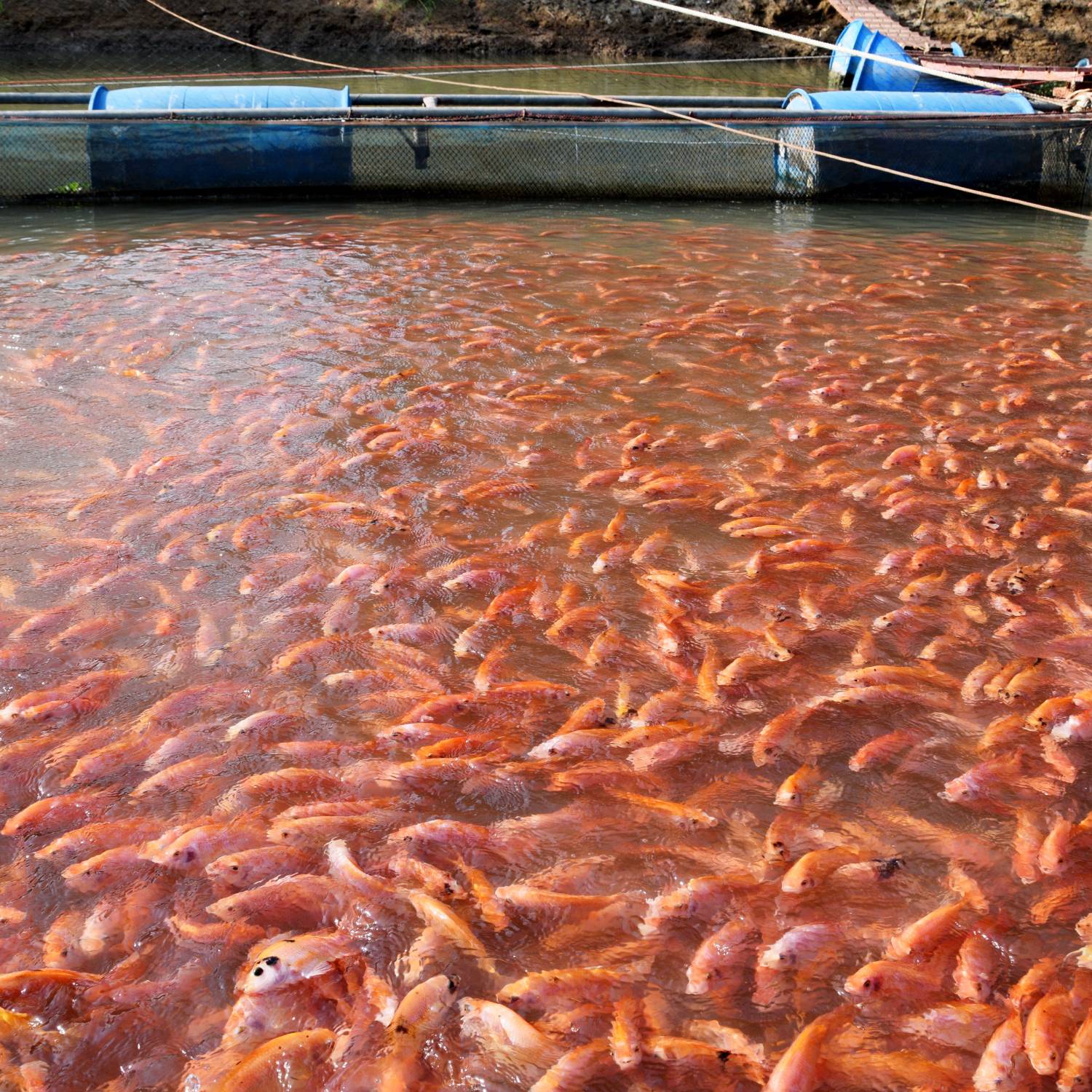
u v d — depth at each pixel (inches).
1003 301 154.3
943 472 112.7
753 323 144.3
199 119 184.7
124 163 184.9
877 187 202.7
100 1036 53.6
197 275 154.6
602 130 194.1
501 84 276.4
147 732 73.3
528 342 137.4
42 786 68.9
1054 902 61.7
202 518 100.5
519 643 84.9
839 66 259.1
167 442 115.5
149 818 66.0
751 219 192.2
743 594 92.0
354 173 191.6
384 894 60.9
